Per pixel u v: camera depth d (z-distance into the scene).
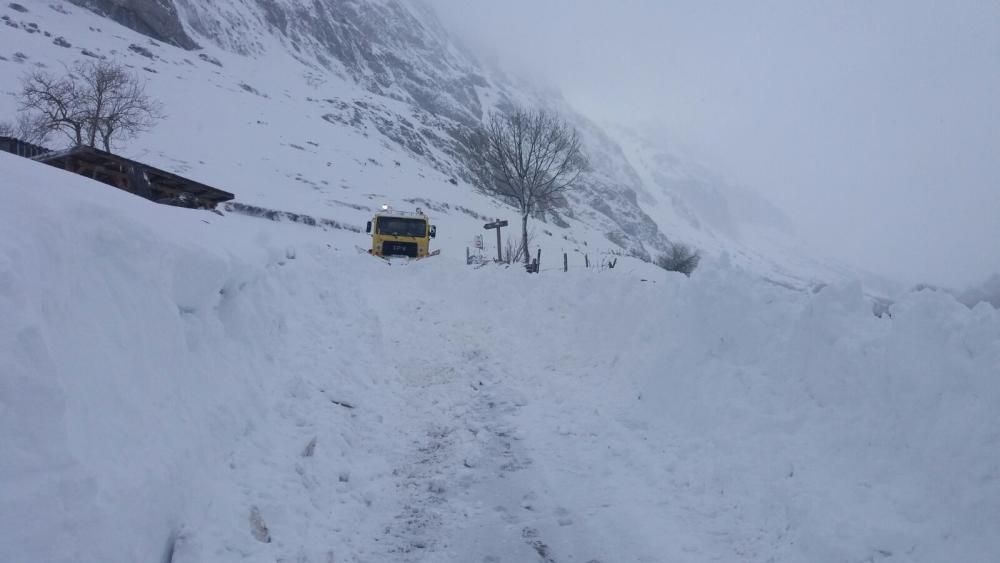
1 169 4.23
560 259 41.38
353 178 54.12
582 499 5.36
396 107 112.88
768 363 6.18
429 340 10.55
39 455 2.86
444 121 120.25
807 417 5.38
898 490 4.26
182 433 4.31
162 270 4.76
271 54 117.88
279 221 35.69
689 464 5.75
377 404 7.48
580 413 7.38
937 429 4.26
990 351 4.20
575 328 10.38
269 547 4.25
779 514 4.70
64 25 73.88
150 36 90.00
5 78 46.62
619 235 118.75
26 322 2.97
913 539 3.89
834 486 4.60
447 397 8.01
